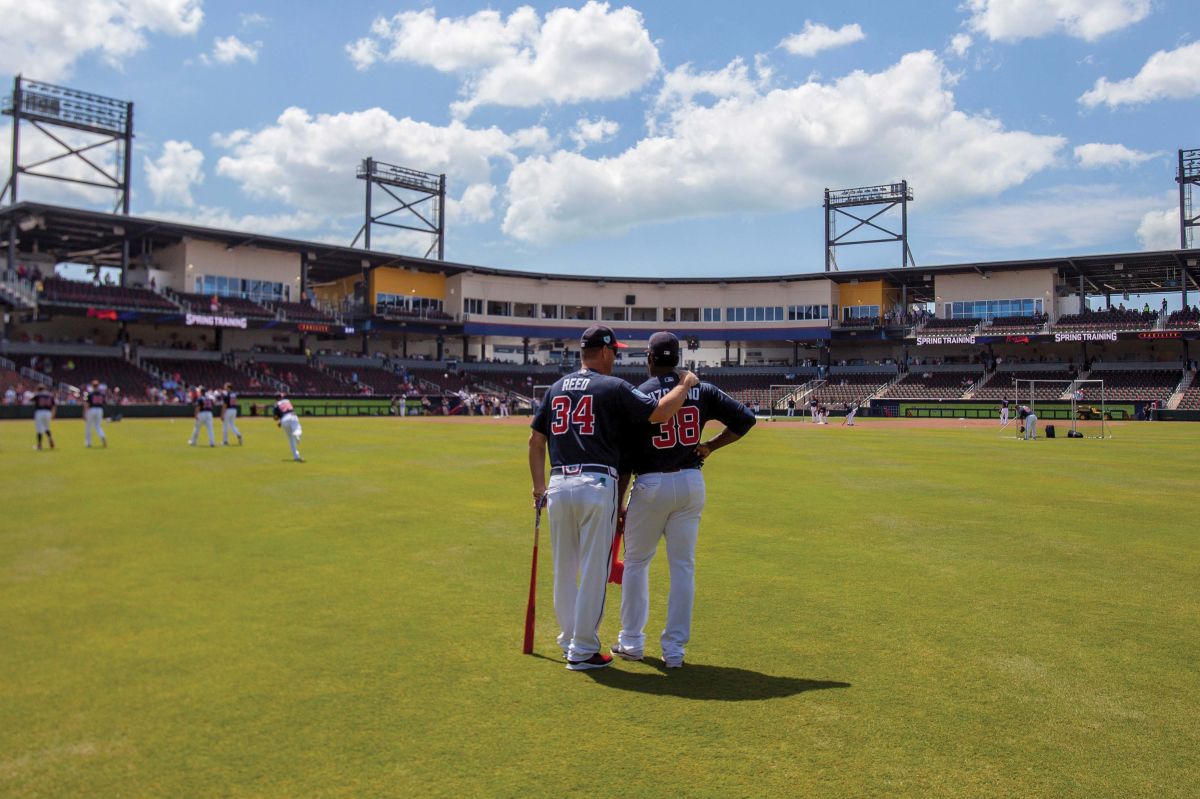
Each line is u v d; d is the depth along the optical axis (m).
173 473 16.33
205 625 5.90
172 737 3.96
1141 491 14.44
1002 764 3.73
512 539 9.41
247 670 4.94
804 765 3.72
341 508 11.80
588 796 3.42
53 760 3.70
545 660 5.21
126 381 50.69
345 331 64.75
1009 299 67.56
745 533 10.02
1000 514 11.62
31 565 7.89
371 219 70.69
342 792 3.44
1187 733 4.08
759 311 75.81
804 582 7.42
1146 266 63.00
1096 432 38.12
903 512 11.80
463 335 73.62
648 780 3.56
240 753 3.79
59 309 49.16
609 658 5.15
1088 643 5.59
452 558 8.34
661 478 5.08
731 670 5.04
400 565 7.99
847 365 73.19
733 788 3.49
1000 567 8.07
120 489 13.73
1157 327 60.12
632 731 4.09
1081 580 7.51
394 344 77.75
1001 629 5.93
